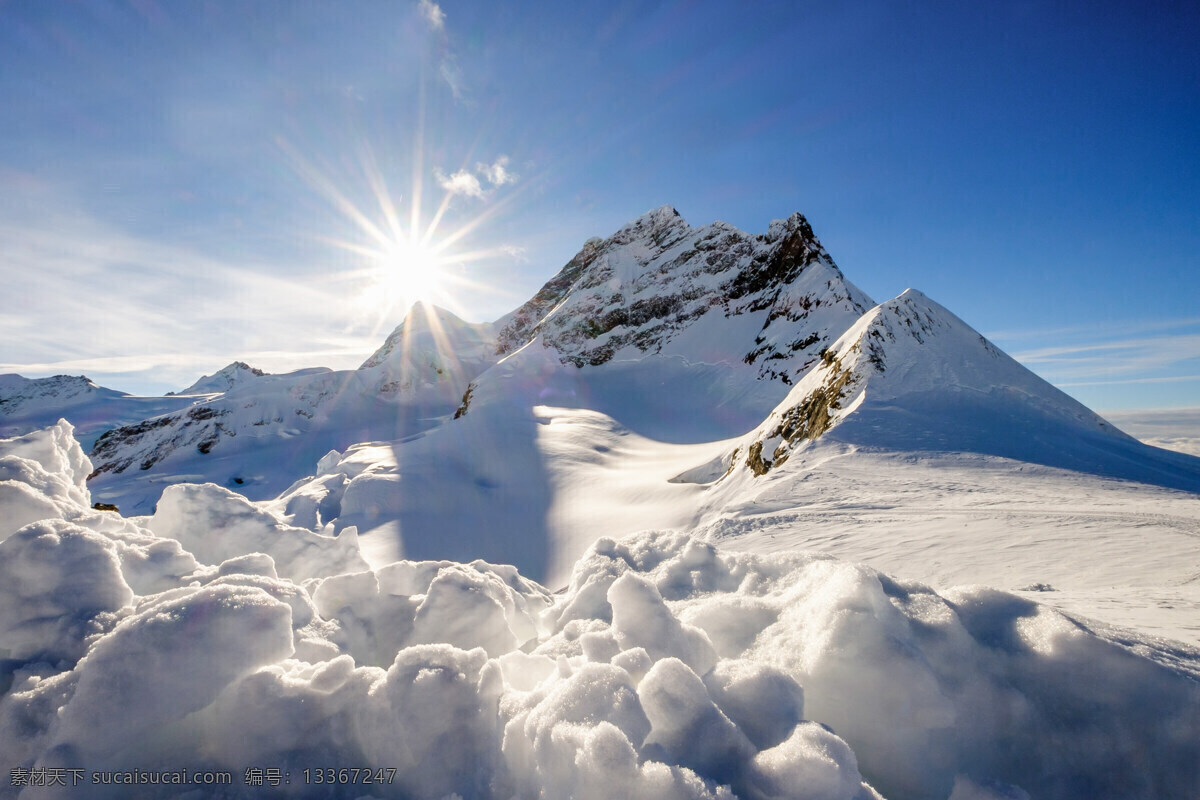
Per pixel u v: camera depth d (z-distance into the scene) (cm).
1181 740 175
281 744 190
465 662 206
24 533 251
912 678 187
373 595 304
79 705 179
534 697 192
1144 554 762
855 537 1104
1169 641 219
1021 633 212
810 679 200
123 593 257
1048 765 182
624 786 146
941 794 177
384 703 193
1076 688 193
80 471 504
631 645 215
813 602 233
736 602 253
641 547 367
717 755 163
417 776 178
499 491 3475
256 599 214
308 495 3084
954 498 1373
